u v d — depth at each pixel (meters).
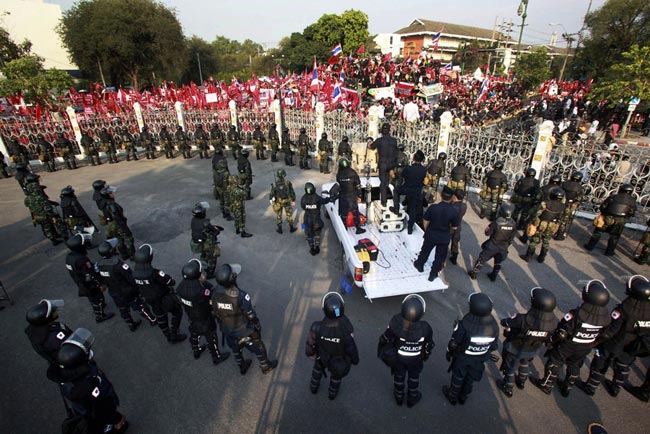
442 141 12.84
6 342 6.05
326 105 17.97
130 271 5.75
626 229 9.62
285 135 16.28
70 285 7.70
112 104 20.27
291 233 9.84
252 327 4.79
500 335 5.92
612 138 18.36
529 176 9.24
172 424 4.51
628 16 32.06
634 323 4.29
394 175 11.09
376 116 14.47
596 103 26.62
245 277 7.73
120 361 5.57
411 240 7.56
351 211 7.89
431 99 21.00
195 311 4.91
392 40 67.75
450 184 10.19
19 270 8.30
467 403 4.72
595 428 4.30
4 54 31.48
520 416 4.53
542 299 4.13
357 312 6.50
